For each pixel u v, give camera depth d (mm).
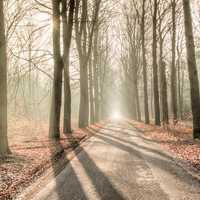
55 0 18109
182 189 7348
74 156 12625
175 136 19234
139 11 35688
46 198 6691
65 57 21297
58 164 10805
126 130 28734
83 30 30188
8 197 6730
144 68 35219
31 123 35781
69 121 23703
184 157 11773
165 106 30922
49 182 8141
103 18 30453
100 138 20656
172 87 33812
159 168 9938
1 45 12008
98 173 9258
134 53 41875
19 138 19469
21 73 22344
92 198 6652
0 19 11883
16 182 7895
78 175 8977
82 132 24750
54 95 19125
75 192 7145
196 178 8430
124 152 13836
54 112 19219
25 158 11414
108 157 12367
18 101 40750
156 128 27422
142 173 9219
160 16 29484
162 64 31453
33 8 16969
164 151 13820
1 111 12172
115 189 7383
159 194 6934
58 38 18641
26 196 6855
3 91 12180
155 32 28969
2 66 12086
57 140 18109
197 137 16469
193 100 16453
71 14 19703
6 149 12266
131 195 6867
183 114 45625
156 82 30344
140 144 16891
